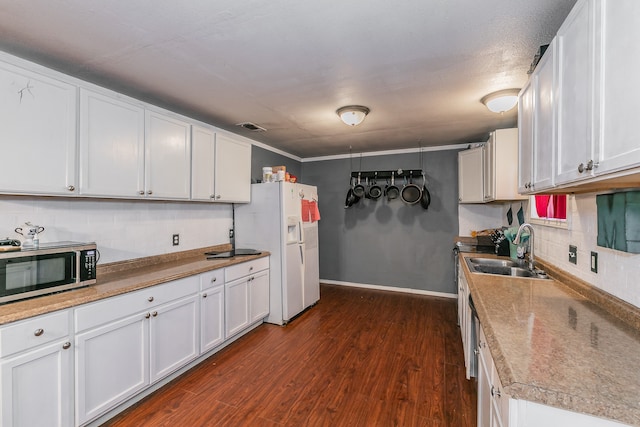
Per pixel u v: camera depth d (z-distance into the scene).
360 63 1.88
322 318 3.54
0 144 1.53
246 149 3.37
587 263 1.61
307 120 3.07
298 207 3.63
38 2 1.30
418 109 2.74
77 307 1.64
